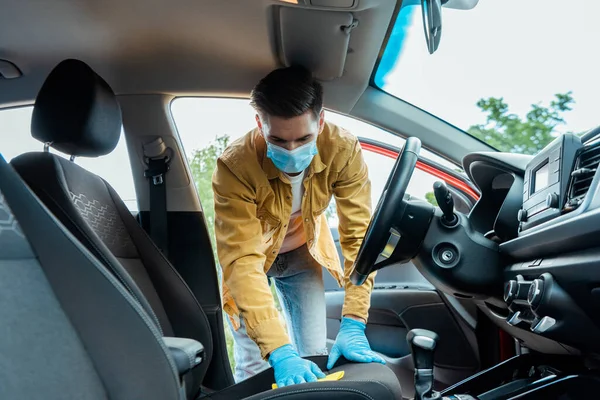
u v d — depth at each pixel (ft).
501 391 4.49
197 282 6.63
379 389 3.64
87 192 4.97
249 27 5.37
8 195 2.60
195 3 4.98
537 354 4.90
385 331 7.22
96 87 4.53
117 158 6.74
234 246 4.87
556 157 3.79
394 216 4.20
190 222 6.70
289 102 4.32
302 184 5.30
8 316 2.48
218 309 6.64
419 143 4.31
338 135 5.20
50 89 4.44
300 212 5.69
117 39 5.57
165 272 5.43
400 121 6.42
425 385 4.06
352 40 5.43
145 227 6.76
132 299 2.90
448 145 6.41
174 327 5.42
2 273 2.50
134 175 6.76
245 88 6.51
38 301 2.64
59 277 2.73
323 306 6.10
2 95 6.32
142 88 6.50
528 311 3.87
